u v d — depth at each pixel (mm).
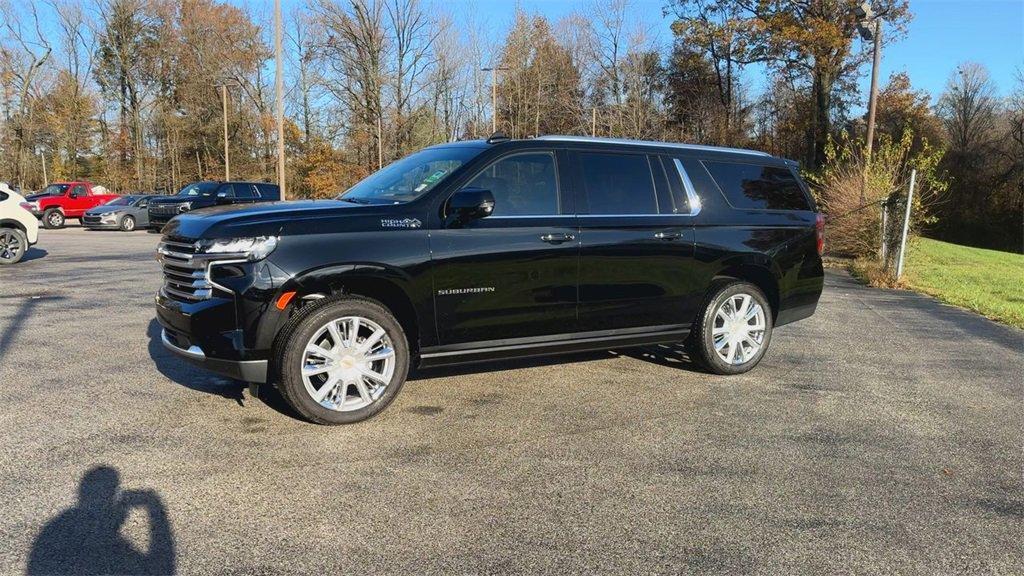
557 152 5145
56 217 27625
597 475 3793
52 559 2824
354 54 43812
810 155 42094
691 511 3400
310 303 4328
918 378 5941
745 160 6090
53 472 3637
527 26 51688
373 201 4891
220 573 2768
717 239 5703
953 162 49719
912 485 3768
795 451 4211
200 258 4156
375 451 4043
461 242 4648
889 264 12273
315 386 4484
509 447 4164
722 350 5871
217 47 50312
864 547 3104
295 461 3865
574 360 6301
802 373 6055
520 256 4828
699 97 47781
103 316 7750
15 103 49469
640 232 5320
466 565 2875
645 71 47125
